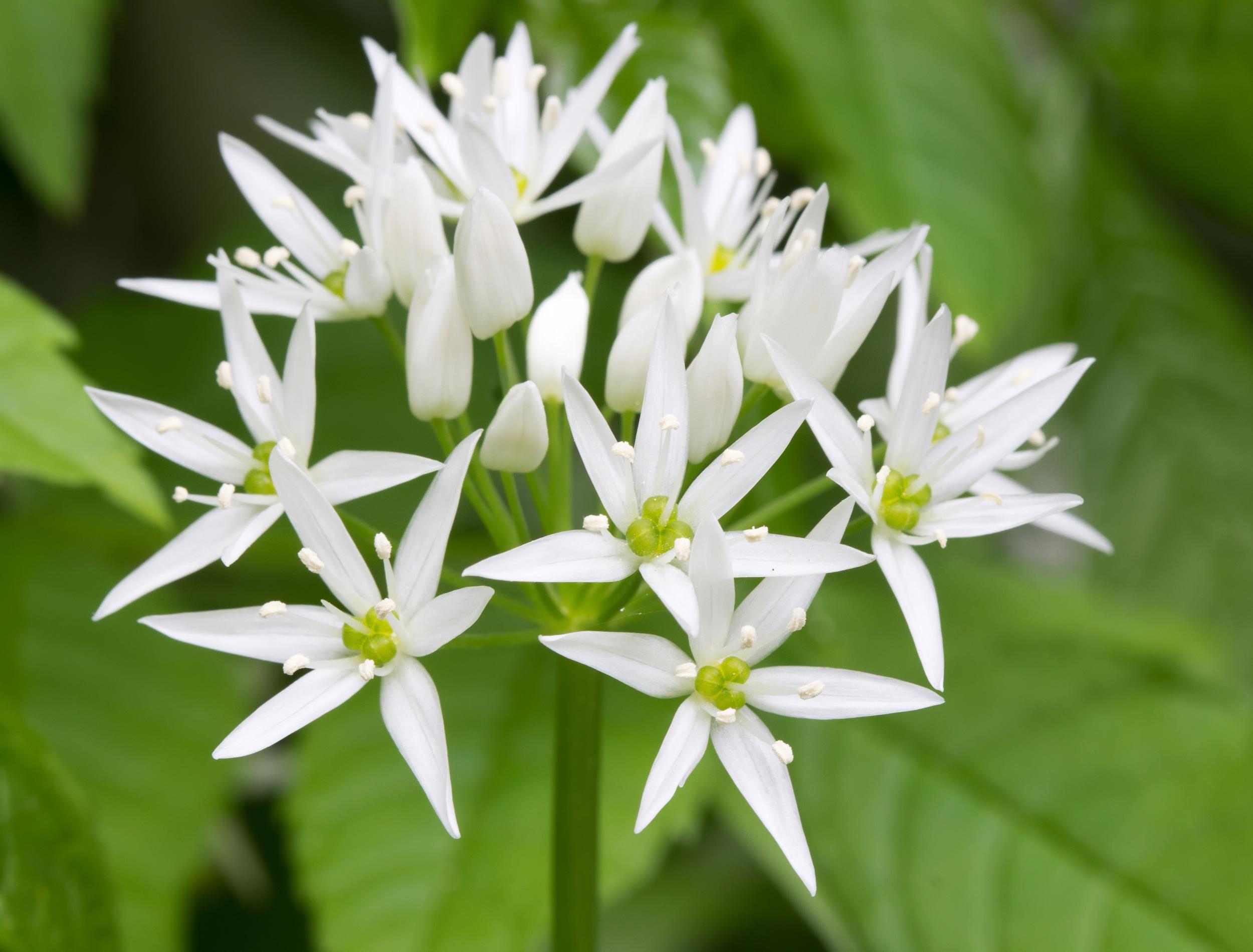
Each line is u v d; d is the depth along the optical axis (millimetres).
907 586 187
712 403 185
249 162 201
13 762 196
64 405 205
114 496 203
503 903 214
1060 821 223
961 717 229
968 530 189
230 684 230
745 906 247
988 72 239
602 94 203
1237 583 270
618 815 217
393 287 196
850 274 194
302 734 223
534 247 244
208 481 237
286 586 233
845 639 235
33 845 196
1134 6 261
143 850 222
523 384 186
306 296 197
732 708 183
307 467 191
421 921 214
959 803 225
